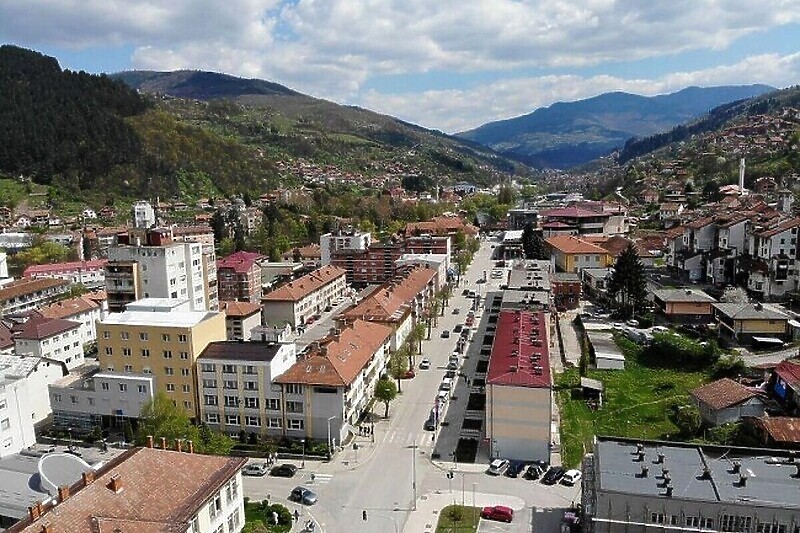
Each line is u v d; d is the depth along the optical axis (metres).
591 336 142.00
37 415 113.25
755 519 59.31
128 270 144.00
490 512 78.12
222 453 90.00
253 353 104.38
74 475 69.75
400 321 135.75
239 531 70.12
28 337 131.25
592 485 67.88
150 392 106.00
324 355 103.12
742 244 178.25
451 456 95.50
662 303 153.00
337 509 81.69
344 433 100.31
